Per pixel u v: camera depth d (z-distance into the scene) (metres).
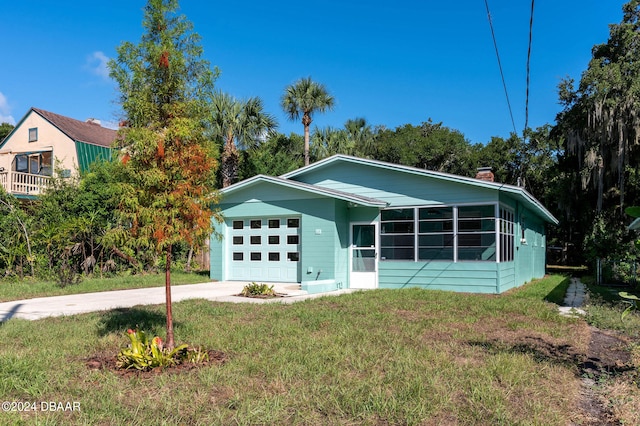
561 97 28.22
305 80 26.41
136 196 5.75
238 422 4.04
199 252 6.39
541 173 36.69
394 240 15.56
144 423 4.02
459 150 39.72
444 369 5.61
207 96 6.46
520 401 4.72
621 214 23.06
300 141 32.97
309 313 9.61
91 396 4.63
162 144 5.76
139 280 16.47
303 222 15.91
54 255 16.69
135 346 5.75
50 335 7.30
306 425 4.05
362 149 37.28
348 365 5.80
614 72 23.17
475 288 14.22
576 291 15.59
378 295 12.91
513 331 8.22
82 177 18.69
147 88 5.92
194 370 5.52
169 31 6.10
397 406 4.41
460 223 14.62
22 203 18.38
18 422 3.95
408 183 15.48
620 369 6.09
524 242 18.59
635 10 25.67
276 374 5.33
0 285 14.34
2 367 5.35
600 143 24.30
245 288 13.43
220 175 25.20
